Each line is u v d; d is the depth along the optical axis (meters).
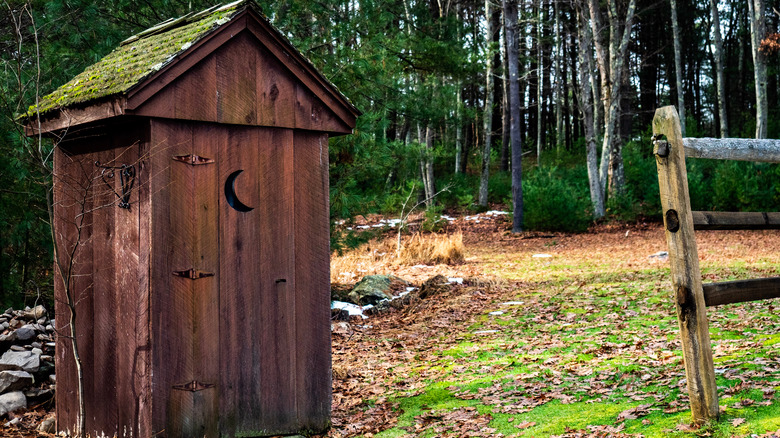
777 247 14.07
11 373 5.17
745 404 3.70
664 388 4.39
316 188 4.37
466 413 4.60
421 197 27.25
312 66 4.20
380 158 10.62
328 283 4.44
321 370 4.39
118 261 3.96
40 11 8.73
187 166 3.83
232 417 4.00
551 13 38.38
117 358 3.97
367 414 4.89
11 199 8.55
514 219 21.70
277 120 4.13
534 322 8.14
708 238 16.73
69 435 4.50
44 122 4.37
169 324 3.76
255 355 4.10
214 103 3.88
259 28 4.00
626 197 21.80
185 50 3.68
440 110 12.20
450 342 7.47
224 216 3.97
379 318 9.52
